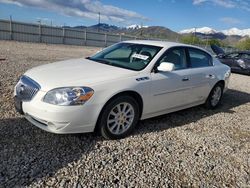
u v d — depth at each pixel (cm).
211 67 601
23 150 349
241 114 632
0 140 368
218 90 634
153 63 452
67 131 359
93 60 496
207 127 513
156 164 353
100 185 295
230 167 370
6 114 460
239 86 1031
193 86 535
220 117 588
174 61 499
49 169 314
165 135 450
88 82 371
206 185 320
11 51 1506
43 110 349
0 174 294
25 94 377
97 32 3406
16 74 788
